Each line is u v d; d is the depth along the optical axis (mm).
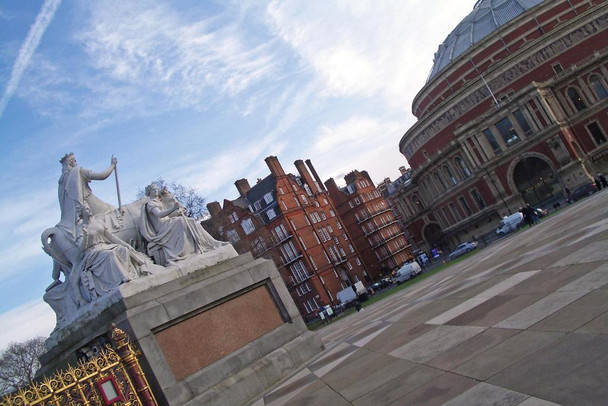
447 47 85750
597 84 61938
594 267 7398
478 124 66750
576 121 62094
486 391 4531
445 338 7297
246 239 71188
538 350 5016
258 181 82062
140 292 10445
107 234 11883
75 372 8164
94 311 10625
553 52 64250
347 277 83625
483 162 67125
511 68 66312
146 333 9703
